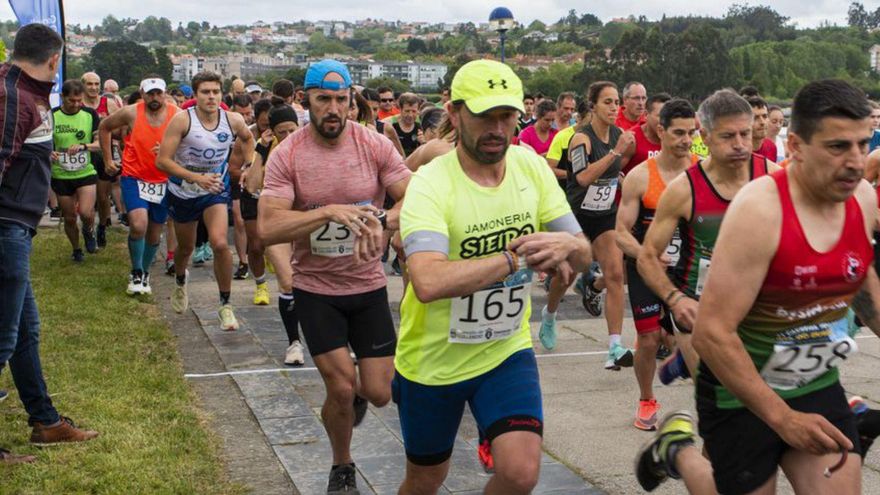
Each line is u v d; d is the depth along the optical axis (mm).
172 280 10000
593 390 6469
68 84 10688
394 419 5699
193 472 4742
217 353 7137
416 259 3361
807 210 2883
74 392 5934
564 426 5703
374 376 4699
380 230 4414
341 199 4754
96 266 10578
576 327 8375
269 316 8398
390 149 4855
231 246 12461
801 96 2822
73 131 10742
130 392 6000
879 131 10617
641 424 5625
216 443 5227
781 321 3006
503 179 3580
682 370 4629
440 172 3531
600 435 5539
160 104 8766
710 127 4438
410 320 3666
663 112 5523
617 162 7449
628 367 6980
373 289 4738
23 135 4582
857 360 7312
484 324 3529
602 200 7391
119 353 6961
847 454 2949
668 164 5586
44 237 12672
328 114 4594
